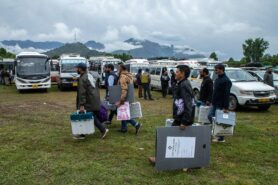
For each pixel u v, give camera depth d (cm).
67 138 902
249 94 1398
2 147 812
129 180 589
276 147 815
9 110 1482
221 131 835
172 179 590
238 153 761
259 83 1477
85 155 741
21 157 723
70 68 2577
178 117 616
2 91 2567
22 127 1071
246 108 1545
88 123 852
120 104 922
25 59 2420
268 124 1131
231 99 1445
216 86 844
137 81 2039
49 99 1970
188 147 608
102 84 2648
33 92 2472
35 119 1225
